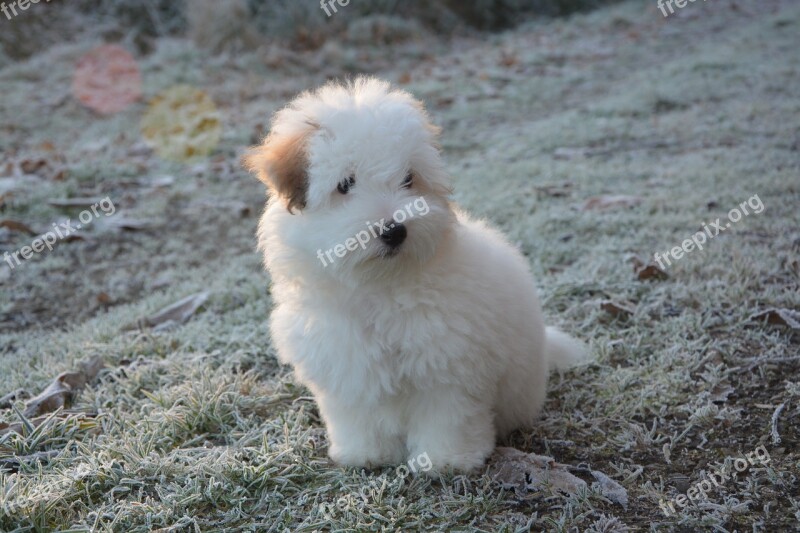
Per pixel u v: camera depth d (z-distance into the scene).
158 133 2.57
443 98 2.94
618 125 2.41
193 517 1.06
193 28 3.65
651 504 1.08
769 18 3.86
